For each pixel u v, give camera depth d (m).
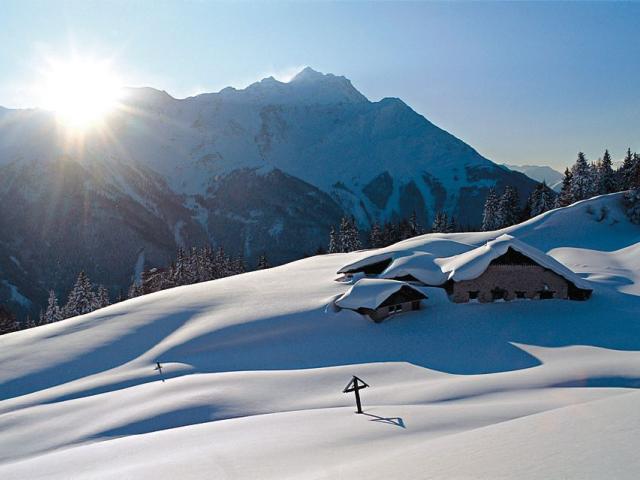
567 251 61.06
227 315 43.97
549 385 20.81
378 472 6.10
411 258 50.53
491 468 4.74
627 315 37.22
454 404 18.41
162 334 42.16
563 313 38.56
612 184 97.19
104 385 32.62
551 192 111.00
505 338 34.69
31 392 34.12
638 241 63.38
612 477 3.75
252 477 9.53
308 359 35.53
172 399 24.11
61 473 13.54
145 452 14.51
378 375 27.34
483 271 41.78
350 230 108.44
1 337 45.75
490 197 111.94
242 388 25.25
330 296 46.75
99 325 45.19
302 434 13.62
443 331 37.31
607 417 5.66
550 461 4.48
